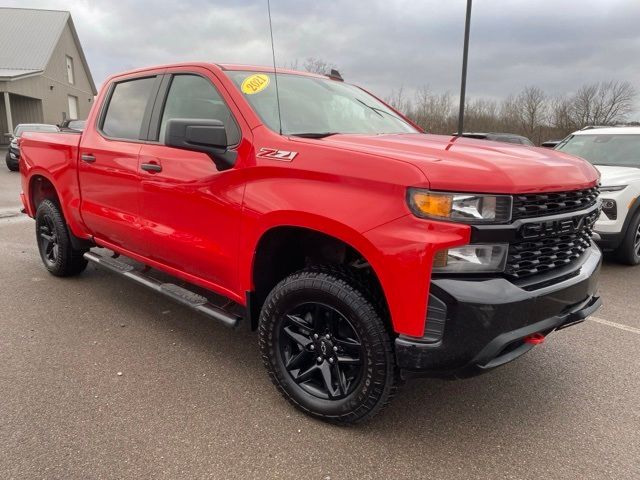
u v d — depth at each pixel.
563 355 3.57
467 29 11.92
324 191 2.43
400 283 2.20
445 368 2.22
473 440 2.57
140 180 3.50
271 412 2.78
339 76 4.24
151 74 3.76
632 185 5.89
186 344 3.62
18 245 6.50
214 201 2.95
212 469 2.31
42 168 4.71
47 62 29.17
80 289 4.73
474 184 2.14
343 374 2.61
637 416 2.82
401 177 2.20
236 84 3.11
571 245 2.62
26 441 2.46
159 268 3.68
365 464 2.37
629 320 4.29
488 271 2.20
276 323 2.73
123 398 2.88
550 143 8.13
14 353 3.40
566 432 2.65
